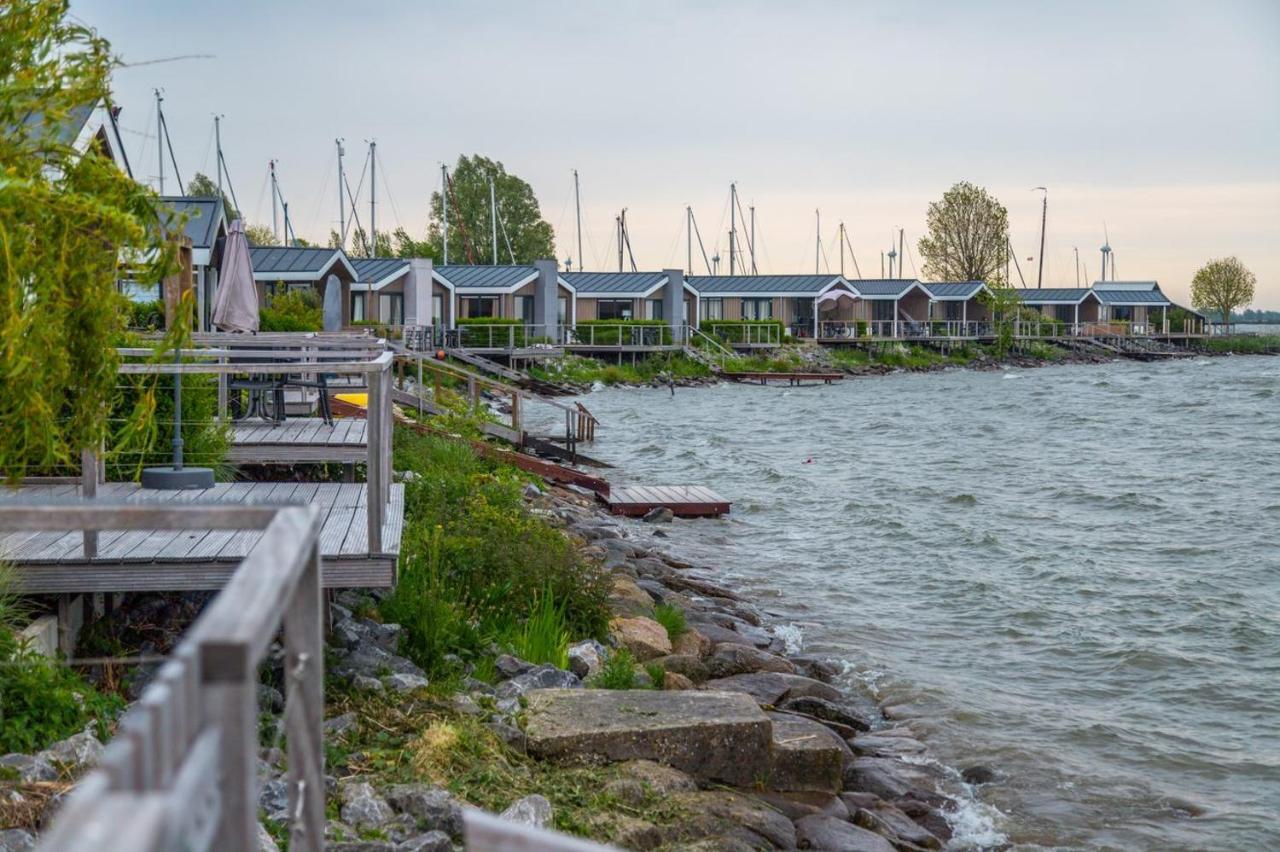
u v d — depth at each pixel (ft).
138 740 4.73
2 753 20.58
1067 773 33.12
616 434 127.03
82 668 26.08
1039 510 81.41
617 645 38.86
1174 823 30.04
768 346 241.14
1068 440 129.18
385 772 23.18
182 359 36.68
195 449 37.73
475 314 205.26
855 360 254.47
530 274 206.69
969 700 39.40
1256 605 53.93
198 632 5.81
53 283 17.37
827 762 28.78
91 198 17.48
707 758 27.43
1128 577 59.67
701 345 229.66
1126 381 230.07
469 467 64.59
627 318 229.86
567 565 39.75
